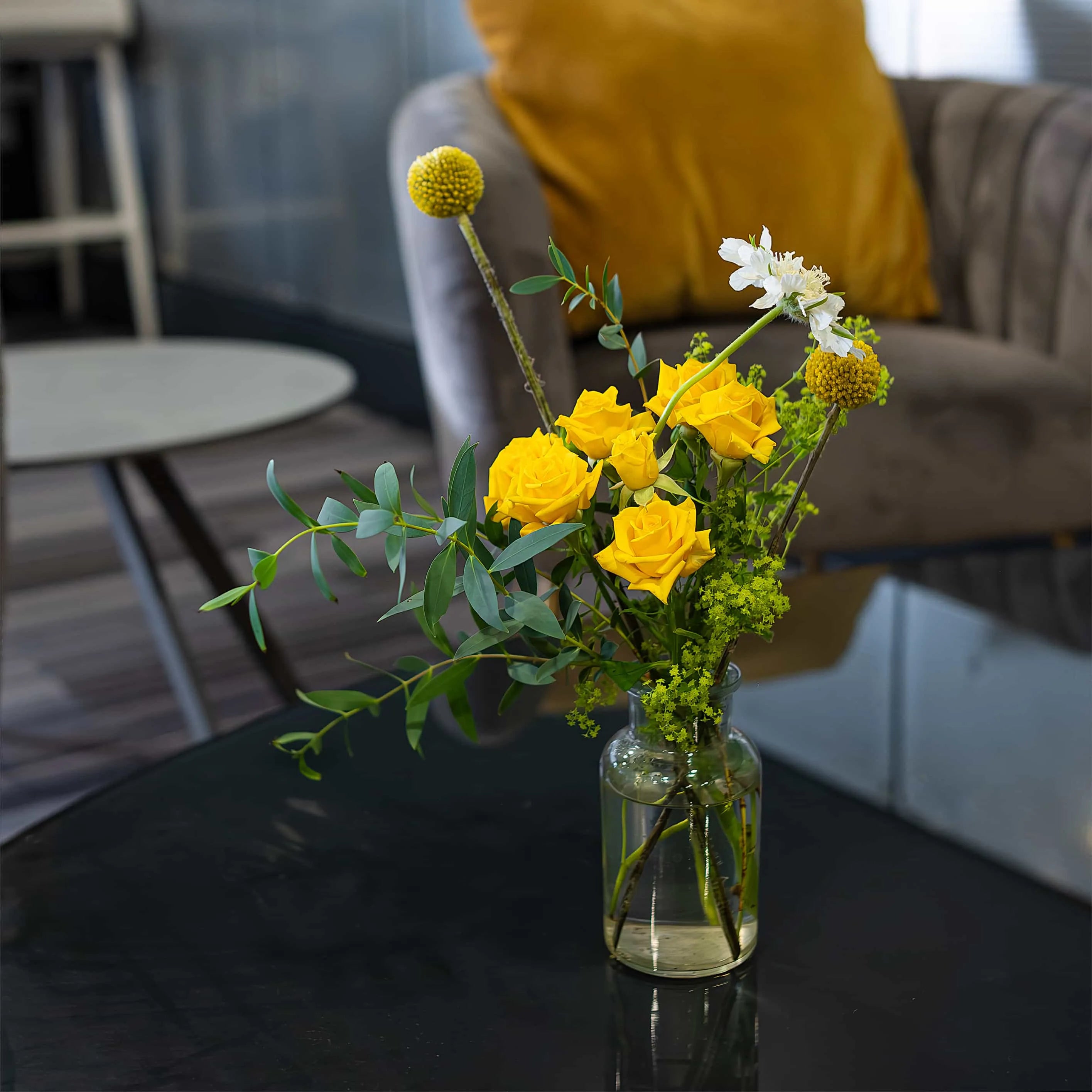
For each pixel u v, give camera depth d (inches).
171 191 163.6
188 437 58.0
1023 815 28.2
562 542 21.4
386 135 123.7
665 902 22.7
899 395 59.4
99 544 102.7
